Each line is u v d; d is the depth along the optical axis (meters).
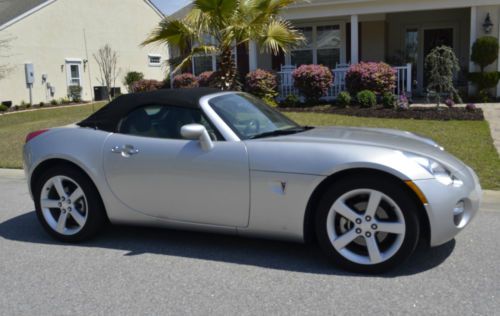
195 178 4.30
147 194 4.55
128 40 31.72
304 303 3.46
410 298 3.47
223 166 4.18
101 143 4.74
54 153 4.84
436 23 17.42
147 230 5.25
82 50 28.95
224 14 10.55
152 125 4.64
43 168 5.03
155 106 4.69
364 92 13.62
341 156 3.85
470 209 3.94
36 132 5.16
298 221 4.03
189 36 11.02
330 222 3.95
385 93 13.53
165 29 10.92
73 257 4.55
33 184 5.10
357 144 3.99
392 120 11.55
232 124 4.40
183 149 4.37
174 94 4.70
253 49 16.39
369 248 3.85
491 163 7.34
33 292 3.82
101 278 4.04
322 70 14.61
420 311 3.28
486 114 12.02
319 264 4.15
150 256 4.50
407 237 3.75
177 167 4.36
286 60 18.20
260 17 10.71
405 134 4.81
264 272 4.04
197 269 4.16
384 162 3.73
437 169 3.82
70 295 3.74
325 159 3.89
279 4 10.88
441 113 11.99
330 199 3.91
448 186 3.76
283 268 4.10
